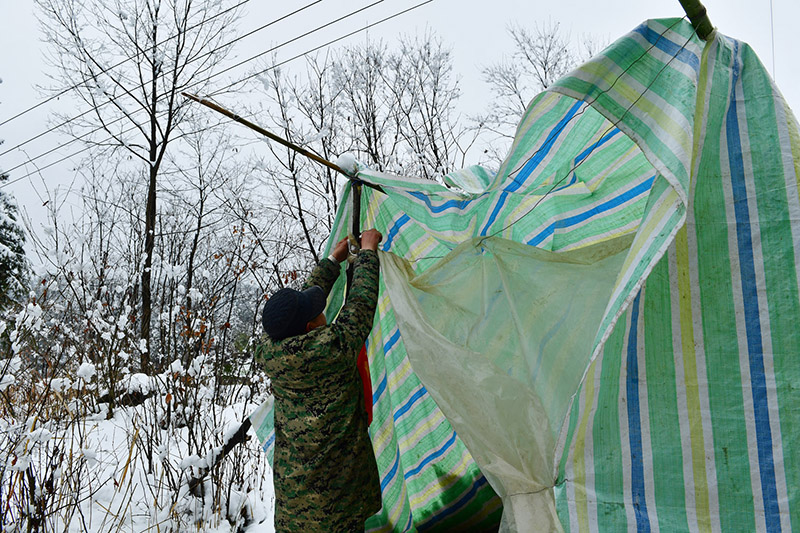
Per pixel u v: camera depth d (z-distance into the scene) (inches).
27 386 168.7
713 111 93.5
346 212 126.7
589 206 126.0
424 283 119.0
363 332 99.9
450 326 116.5
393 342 137.9
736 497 85.4
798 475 83.0
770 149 93.0
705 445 88.0
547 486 95.1
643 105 85.5
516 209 124.1
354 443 99.3
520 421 99.7
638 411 91.9
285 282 298.7
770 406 86.0
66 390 163.6
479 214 124.7
